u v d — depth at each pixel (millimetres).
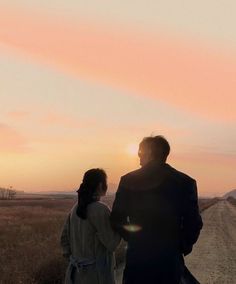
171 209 4258
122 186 4449
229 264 14266
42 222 24375
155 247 4250
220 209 71250
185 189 4293
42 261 9836
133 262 4285
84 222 4637
